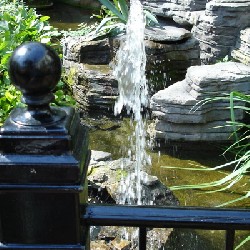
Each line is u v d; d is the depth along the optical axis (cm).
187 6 627
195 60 550
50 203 93
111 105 520
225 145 441
